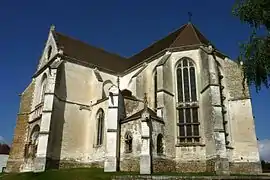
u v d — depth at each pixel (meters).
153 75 37.53
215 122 28.22
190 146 29.67
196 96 32.06
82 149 35.19
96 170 28.78
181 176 22.20
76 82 38.09
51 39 42.88
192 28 38.72
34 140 36.78
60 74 36.53
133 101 33.78
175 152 30.02
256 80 19.02
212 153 27.72
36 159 30.16
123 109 32.25
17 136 39.81
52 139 32.50
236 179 22.20
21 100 42.59
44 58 44.06
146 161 25.97
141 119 27.83
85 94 38.41
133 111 33.34
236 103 32.66
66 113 35.41
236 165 30.03
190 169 28.83
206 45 34.34
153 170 26.31
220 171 26.22
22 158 38.12
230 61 34.69
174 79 33.91
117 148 29.34
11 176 29.09
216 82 30.11
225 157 26.92
